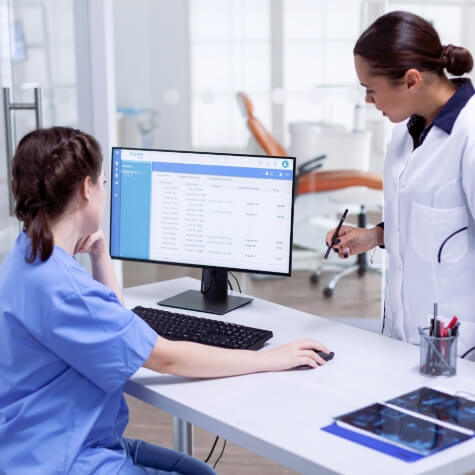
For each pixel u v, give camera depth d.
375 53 1.72
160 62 4.00
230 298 2.14
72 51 3.01
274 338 1.85
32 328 1.43
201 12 3.98
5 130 2.51
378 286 4.50
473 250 1.82
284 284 4.56
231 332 1.82
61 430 1.45
